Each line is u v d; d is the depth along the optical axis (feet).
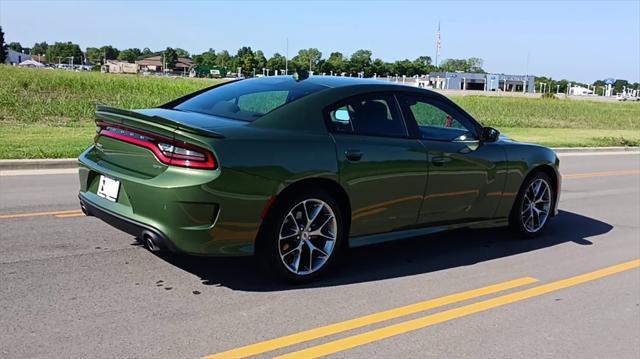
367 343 12.55
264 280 15.88
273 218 14.88
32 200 24.32
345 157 15.66
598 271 18.72
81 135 47.67
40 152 35.99
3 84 84.12
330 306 14.43
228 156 13.82
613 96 425.69
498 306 15.20
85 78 99.55
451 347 12.60
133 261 16.80
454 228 19.25
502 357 12.28
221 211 13.84
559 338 13.43
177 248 13.83
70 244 18.13
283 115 15.33
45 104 73.10
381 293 15.57
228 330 12.69
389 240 17.38
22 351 11.16
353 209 16.15
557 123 122.11
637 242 22.80
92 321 12.69
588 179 40.68
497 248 20.86
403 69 381.60
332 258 16.17
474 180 19.02
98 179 15.89
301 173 14.82
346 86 16.84
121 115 15.05
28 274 15.29
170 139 13.94
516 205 21.33
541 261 19.53
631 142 75.61
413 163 17.10
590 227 25.17
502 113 136.26
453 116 19.03
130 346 11.64
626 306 15.70
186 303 14.01
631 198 33.32
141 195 14.05
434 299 15.39
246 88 17.48
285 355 11.74
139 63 498.28
